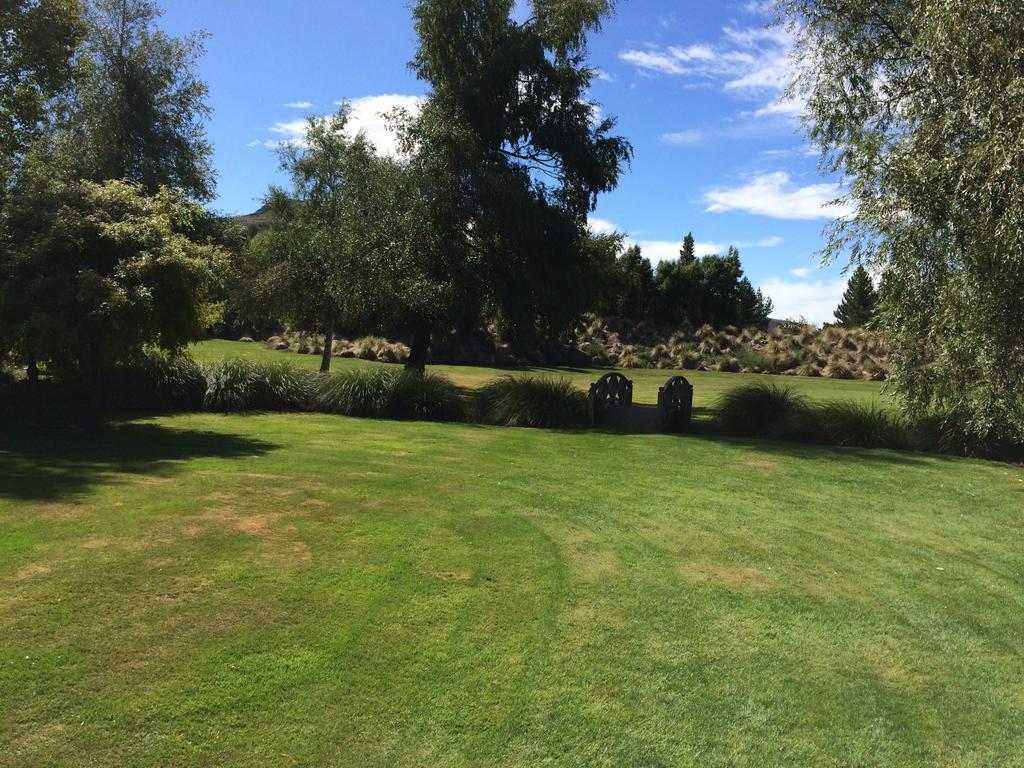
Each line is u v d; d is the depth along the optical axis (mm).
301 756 2984
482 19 17859
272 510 6395
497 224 17422
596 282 19359
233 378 14109
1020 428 8852
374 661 3777
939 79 8359
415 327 19922
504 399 14336
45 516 5801
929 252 8742
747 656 4082
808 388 26141
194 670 3557
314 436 10984
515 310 18234
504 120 18734
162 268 9867
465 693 3537
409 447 10281
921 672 3992
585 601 4738
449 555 5465
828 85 11828
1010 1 7230
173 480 7328
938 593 5184
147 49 18469
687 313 44875
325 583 4746
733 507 7406
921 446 11633
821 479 8992
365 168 20141
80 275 9234
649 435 12609
